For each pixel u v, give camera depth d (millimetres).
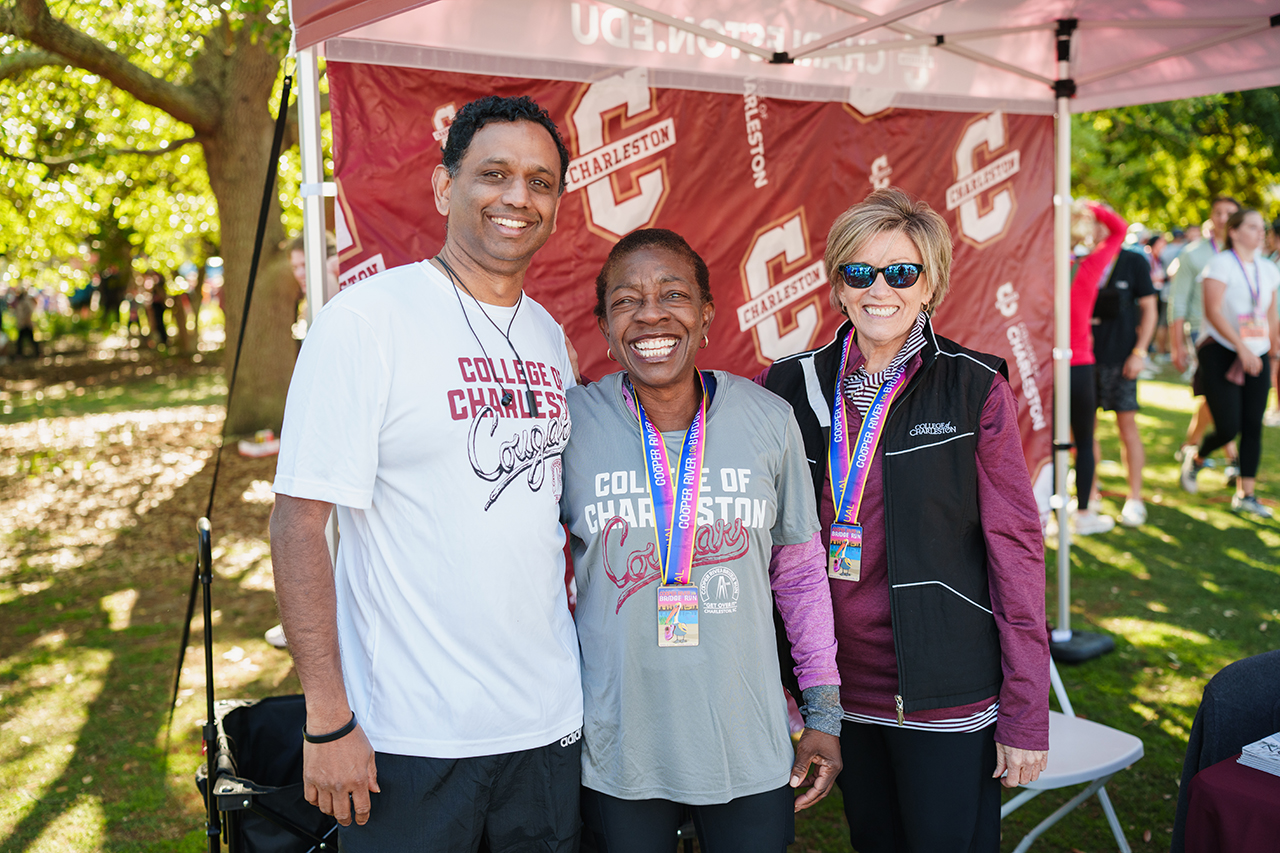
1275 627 4508
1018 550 1947
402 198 2668
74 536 6480
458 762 1626
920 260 2000
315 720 1562
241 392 9133
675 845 1807
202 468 8328
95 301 26484
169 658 4367
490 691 1628
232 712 2420
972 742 1978
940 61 3580
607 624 1768
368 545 1646
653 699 1734
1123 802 3090
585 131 2979
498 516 1632
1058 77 3748
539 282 3008
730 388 1868
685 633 1724
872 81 3426
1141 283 6000
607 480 1795
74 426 11172
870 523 2014
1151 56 3557
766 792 1771
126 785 3273
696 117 3178
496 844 1704
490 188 1671
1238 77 3604
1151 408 10477
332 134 2590
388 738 1620
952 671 1950
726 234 3295
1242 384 6273
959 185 3709
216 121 8453
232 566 5770
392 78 2643
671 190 3166
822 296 3510
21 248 9914
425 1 1949
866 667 2039
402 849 1640
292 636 1558
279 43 6270
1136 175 14164
